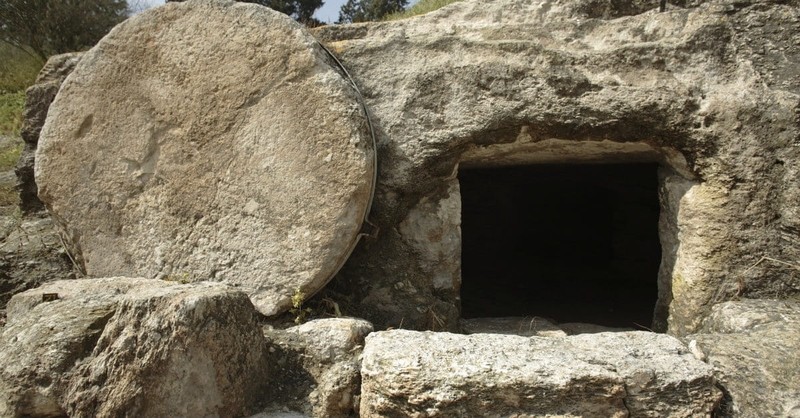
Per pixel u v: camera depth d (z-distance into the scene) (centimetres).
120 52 303
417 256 302
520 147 300
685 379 189
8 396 205
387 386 191
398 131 293
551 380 184
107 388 198
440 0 628
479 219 572
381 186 294
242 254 283
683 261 282
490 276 548
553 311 443
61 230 317
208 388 203
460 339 212
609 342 214
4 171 545
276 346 238
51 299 247
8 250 357
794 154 268
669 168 295
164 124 296
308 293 278
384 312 301
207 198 289
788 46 275
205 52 291
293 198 278
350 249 282
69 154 308
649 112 274
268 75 282
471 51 291
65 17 999
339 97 274
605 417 184
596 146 298
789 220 268
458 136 288
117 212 302
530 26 294
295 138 278
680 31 283
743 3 279
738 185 271
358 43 303
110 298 235
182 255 291
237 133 286
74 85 308
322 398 215
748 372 205
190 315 199
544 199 570
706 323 266
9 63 1020
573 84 279
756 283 270
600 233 562
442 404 184
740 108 270
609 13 297
